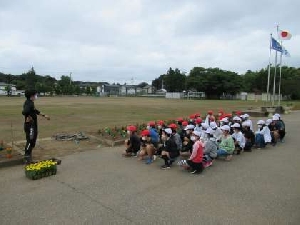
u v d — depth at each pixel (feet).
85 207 16.67
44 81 333.42
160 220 15.15
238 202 17.66
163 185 20.63
